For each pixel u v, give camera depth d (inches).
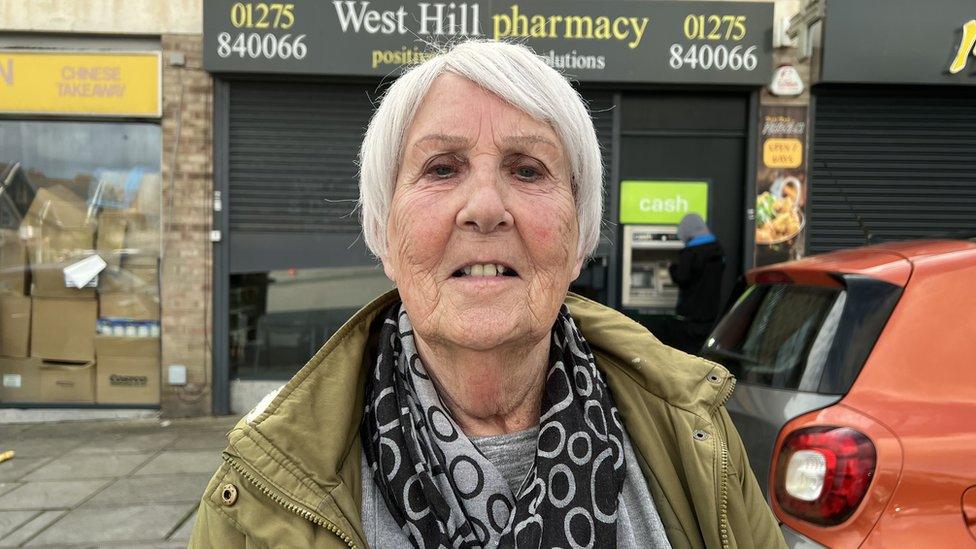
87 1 220.2
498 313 39.0
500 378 42.5
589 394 45.6
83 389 233.0
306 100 227.8
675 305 235.1
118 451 197.3
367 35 219.0
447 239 39.2
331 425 41.3
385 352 45.3
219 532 40.4
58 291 231.6
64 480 175.0
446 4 219.5
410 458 41.0
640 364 49.3
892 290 83.4
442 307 39.4
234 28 216.8
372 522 41.1
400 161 41.6
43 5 219.8
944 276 83.4
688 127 233.3
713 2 222.1
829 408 78.7
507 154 39.4
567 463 41.8
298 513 38.4
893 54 219.0
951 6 217.2
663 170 234.5
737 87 228.4
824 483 75.2
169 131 223.9
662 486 46.1
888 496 72.8
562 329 48.3
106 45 224.2
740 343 103.8
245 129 227.0
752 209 230.4
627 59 223.5
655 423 48.6
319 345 234.5
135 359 232.7
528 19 221.3
